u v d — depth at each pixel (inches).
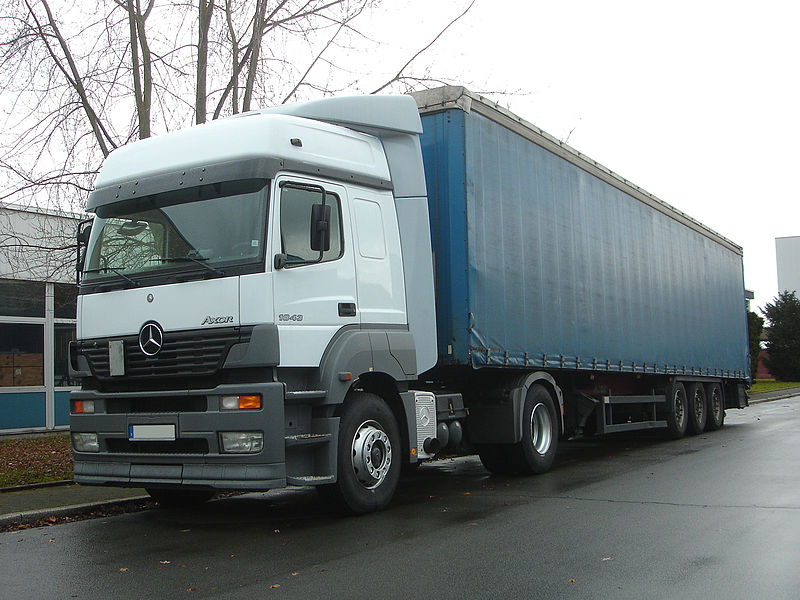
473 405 394.6
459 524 281.9
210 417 268.2
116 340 290.2
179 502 343.9
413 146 343.0
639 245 564.4
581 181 481.1
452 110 366.6
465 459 515.5
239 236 274.4
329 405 284.5
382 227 323.0
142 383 288.5
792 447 523.2
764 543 243.1
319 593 198.2
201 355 271.4
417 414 329.4
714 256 739.4
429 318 337.7
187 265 280.5
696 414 656.4
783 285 3051.2
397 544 251.0
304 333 277.9
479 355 359.9
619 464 455.8
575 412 482.6
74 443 302.8
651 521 280.4
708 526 269.4
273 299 268.7
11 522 301.6
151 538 274.5
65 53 508.1
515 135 409.7
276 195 277.3
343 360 287.1
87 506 327.6
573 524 277.9
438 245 364.5
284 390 266.7
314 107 315.0
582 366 462.9
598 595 192.4
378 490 305.3
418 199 340.2
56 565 238.4
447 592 197.2
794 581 201.8
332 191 301.3
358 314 303.0
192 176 288.8
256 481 260.7
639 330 552.4
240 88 538.6
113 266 299.9
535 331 412.5
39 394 711.1
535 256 418.6
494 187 384.5
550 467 424.2
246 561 234.2
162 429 277.4
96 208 311.9
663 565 219.3
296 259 280.4
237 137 285.9
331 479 282.2
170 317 279.3
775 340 2309.3
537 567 219.6
